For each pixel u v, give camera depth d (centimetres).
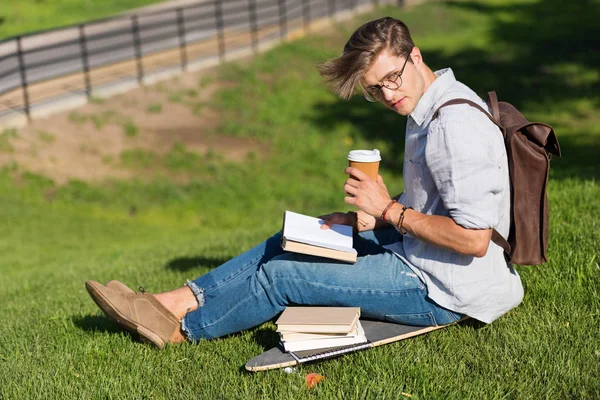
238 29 2223
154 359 319
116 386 295
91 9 2477
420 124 278
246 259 329
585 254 379
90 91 1623
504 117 281
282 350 289
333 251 290
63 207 1251
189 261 611
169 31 2114
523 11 2619
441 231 264
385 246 303
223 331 320
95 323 396
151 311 326
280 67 1992
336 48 2158
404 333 292
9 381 311
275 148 1606
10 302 564
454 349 299
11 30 2155
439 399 261
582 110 1752
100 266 719
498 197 266
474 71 2058
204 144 1573
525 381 269
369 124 1736
